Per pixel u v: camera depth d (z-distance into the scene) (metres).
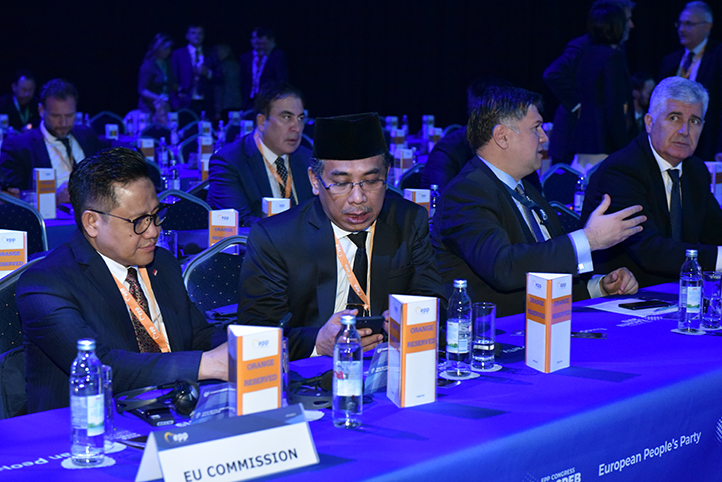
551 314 1.92
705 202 3.36
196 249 3.87
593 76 6.36
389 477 1.36
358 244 2.38
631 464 1.78
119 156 1.98
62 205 4.91
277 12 13.52
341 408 1.56
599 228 2.60
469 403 1.71
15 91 9.45
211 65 11.40
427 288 2.47
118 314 2.03
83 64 13.02
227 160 4.55
